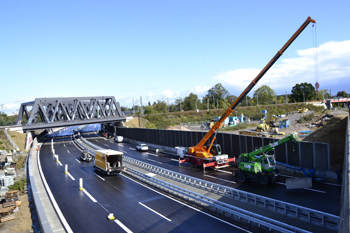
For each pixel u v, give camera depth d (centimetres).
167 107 14800
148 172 2877
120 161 2894
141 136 5703
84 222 1572
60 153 4716
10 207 1858
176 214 1641
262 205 1634
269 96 17400
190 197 1864
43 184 2553
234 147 3198
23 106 6675
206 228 1415
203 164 2788
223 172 2738
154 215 1642
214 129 2895
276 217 1462
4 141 4672
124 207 1811
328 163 2231
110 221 1574
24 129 5597
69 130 10469
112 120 7288
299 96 16025
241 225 1442
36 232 1552
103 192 2202
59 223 1577
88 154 3891
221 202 1612
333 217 1268
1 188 2367
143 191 2189
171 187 2117
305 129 5828
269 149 2311
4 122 9106
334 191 1880
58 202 1969
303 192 1908
